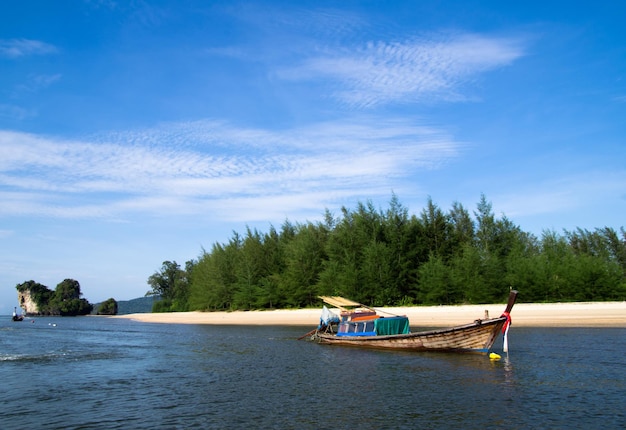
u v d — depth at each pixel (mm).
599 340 32844
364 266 69562
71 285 168500
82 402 20109
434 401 18641
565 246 67188
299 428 15750
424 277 66375
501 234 70812
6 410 18984
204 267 101938
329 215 84875
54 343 46656
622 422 15406
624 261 78438
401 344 33219
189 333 55219
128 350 38906
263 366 28562
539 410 16969
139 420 17188
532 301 61625
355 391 20875
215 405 19078
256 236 90875
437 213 75250
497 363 26188
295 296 77750
